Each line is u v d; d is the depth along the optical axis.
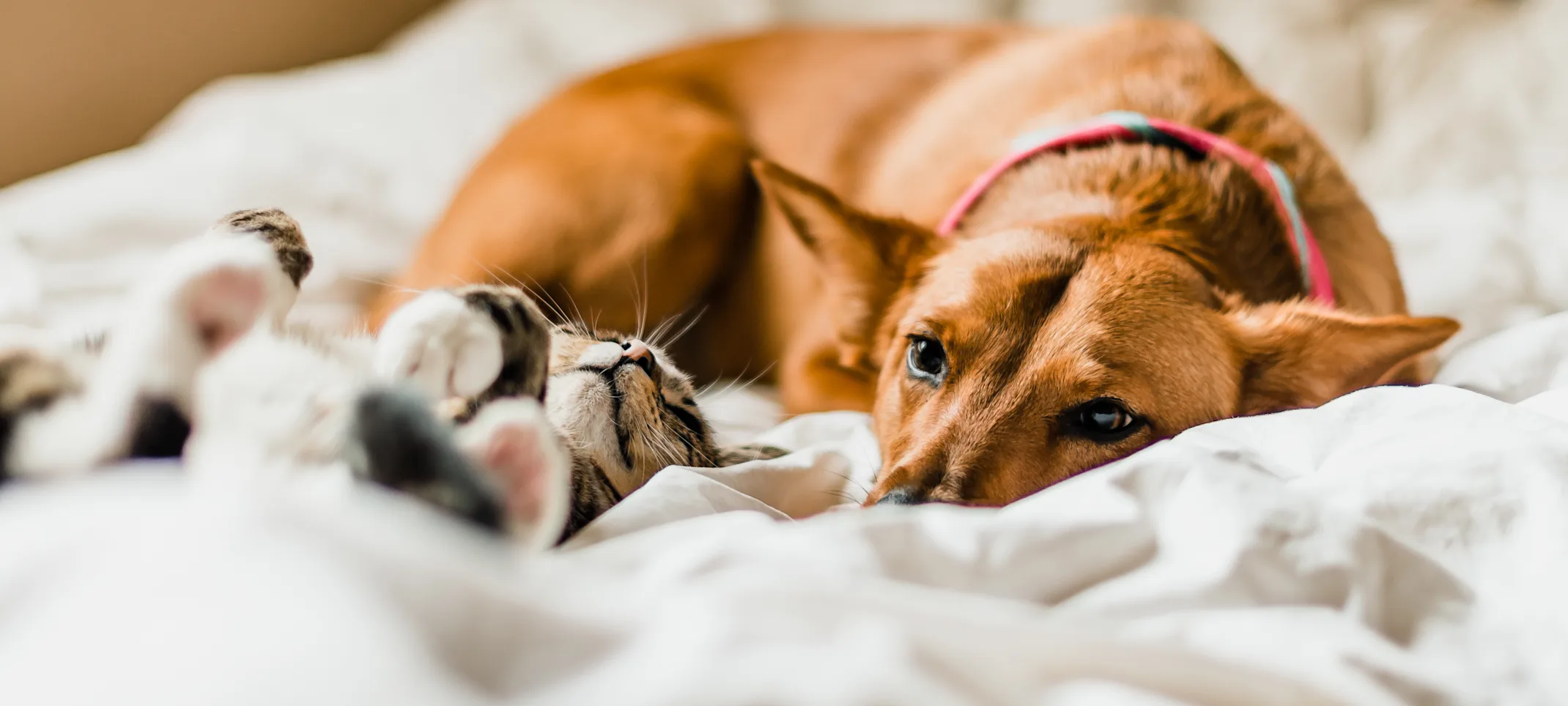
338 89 0.97
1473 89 0.92
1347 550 0.44
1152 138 0.68
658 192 0.78
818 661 0.36
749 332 0.84
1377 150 0.91
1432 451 0.48
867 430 0.64
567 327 0.64
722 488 0.51
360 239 0.84
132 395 0.43
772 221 0.82
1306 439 0.50
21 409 0.44
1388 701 0.40
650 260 0.78
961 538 0.45
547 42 1.07
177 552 0.33
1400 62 0.96
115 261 0.77
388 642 0.30
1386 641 0.42
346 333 0.55
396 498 0.39
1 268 0.71
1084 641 0.40
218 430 0.43
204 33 1.07
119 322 0.46
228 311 0.44
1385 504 0.46
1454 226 0.80
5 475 0.43
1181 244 0.62
